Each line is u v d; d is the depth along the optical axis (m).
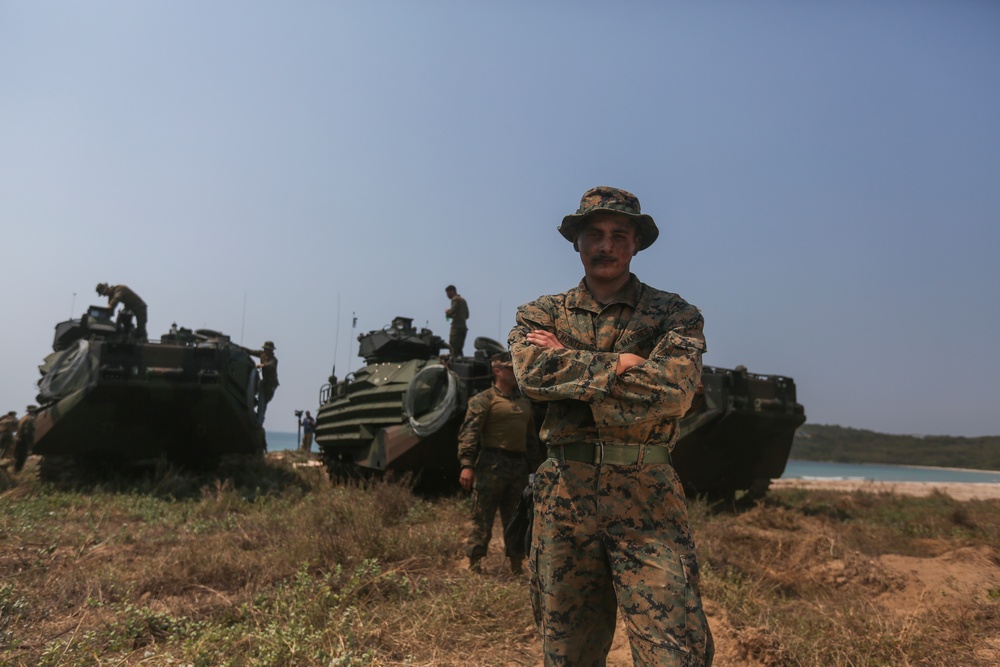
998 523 10.71
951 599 5.73
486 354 12.86
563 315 2.72
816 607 5.56
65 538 8.09
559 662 2.42
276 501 11.40
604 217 2.70
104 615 4.97
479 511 6.57
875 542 9.12
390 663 4.04
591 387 2.39
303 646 4.16
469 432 6.71
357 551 6.81
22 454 14.15
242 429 14.17
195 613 5.12
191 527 9.30
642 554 2.33
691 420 12.06
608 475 2.43
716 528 8.51
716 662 4.25
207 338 14.97
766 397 12.56
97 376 12.58
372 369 14.22
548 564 2.47
